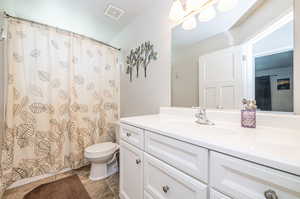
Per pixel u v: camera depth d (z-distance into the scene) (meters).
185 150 0.63
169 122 1.06
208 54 1.14
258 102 0.87
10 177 1.35
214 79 1.10
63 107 1.70
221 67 1.06
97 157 1.49
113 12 1.75
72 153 1.73
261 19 0.85
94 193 1.33
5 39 1.33
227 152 0.48
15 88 1.40
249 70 0.91
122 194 1.15
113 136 2.13
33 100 1.50
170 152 0.72
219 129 0.82
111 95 2.15
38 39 1.53
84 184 1.47
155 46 1.60
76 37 1.79
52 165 1.61
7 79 1.34
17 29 1.40
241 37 0.95
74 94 1.76
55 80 1.64
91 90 1.92
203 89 1.17
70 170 1.75
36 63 1.52
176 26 1.37
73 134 1.73
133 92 1.97
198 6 1.19
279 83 0.78
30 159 1.49
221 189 0.50
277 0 0.78
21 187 1.40
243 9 0.94
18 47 1.41
